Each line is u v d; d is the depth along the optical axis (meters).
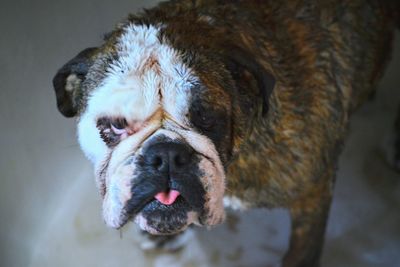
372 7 1.13
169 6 0.96
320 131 1.01
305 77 0.98
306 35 1.00
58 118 1.26
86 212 1.35
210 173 0.82
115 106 0.82
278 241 1.33
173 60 0.83
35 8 1.11
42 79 1.18
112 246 1.33
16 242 1.22
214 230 1.34
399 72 1.54
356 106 1.21
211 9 0.95
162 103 0.82
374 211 1.37
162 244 1.32
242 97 0.88
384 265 1.30
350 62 1.07
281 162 0.99
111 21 1.21
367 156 1.45
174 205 0.82
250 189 1.01
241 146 0.91
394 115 1.50
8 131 1.13
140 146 0.81
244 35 0.93
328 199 1.11
